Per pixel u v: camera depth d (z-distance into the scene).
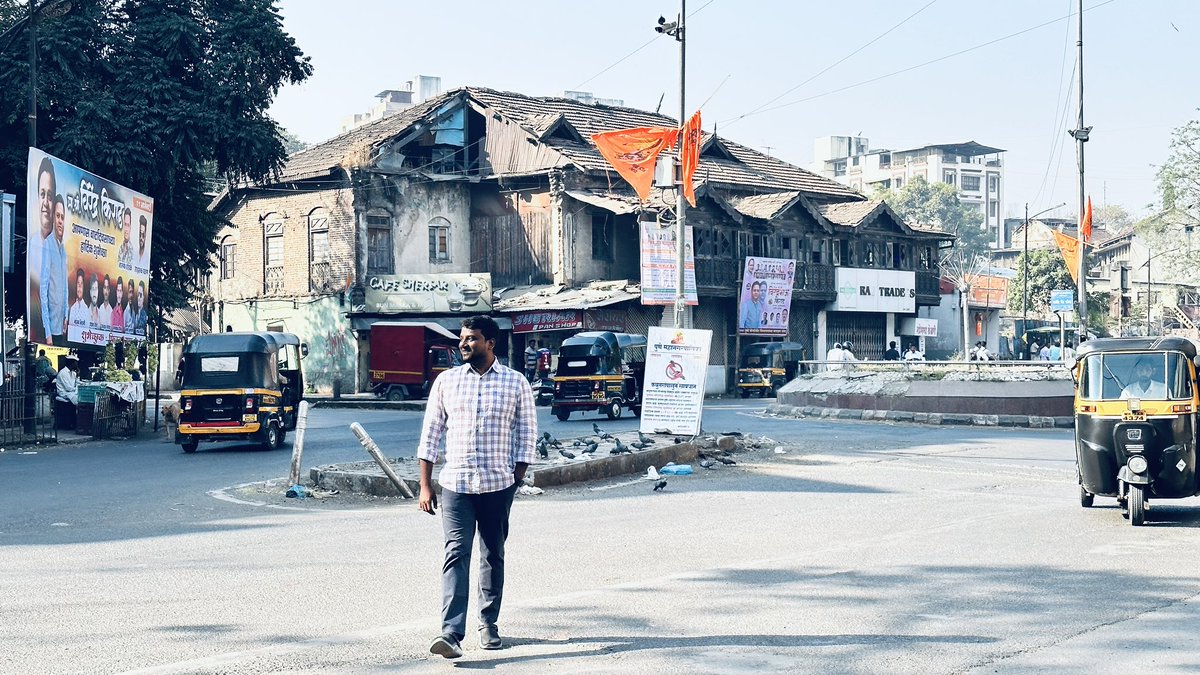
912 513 13.29
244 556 10.41
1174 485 12.19
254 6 32.19
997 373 29.39
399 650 6.91
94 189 27.03
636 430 26.11
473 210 50.28
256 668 6.51
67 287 25.61
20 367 25.42
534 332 45.16
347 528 12.30
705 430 26.48
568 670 6.45
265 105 32.78
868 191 127.81
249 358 22.67
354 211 46.44
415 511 13.79
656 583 8.95
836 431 26.62
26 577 9.38
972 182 125.88
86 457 22.03
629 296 43.97
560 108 52.62
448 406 6.90
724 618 7.73
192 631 7.43
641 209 44.03
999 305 65.69
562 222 46.78
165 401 38.12
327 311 47.44
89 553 10.66
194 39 31.03
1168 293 75.94
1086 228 32.59
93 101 29.34
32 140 26.59
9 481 17.66
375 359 43.00
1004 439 24.31
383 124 51.75
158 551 10.74
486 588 6.95
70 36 29.83
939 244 59.34
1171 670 6.45
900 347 57.31
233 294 51.62
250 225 50.72
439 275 45.72
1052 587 8.77
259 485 16.47
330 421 31.25
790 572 9.40
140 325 30.23
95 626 7.56
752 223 49.00
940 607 8.07
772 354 47.09
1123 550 10.50
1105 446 12.52
